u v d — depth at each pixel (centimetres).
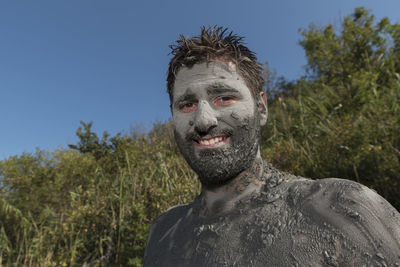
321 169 319
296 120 483
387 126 320
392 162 271
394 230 66
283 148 390
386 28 643
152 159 401
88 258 338
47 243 337
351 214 68
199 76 87
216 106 85
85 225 328
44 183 441
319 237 67
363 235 65
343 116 438
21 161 502
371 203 69
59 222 363
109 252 321
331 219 69
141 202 323
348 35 708
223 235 79
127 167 375
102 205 345
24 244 379
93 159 464
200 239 83
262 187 85
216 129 83
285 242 69
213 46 89
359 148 301
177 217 105
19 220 416
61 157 541
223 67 87
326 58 751
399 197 260
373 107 386
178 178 343
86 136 366
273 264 67
